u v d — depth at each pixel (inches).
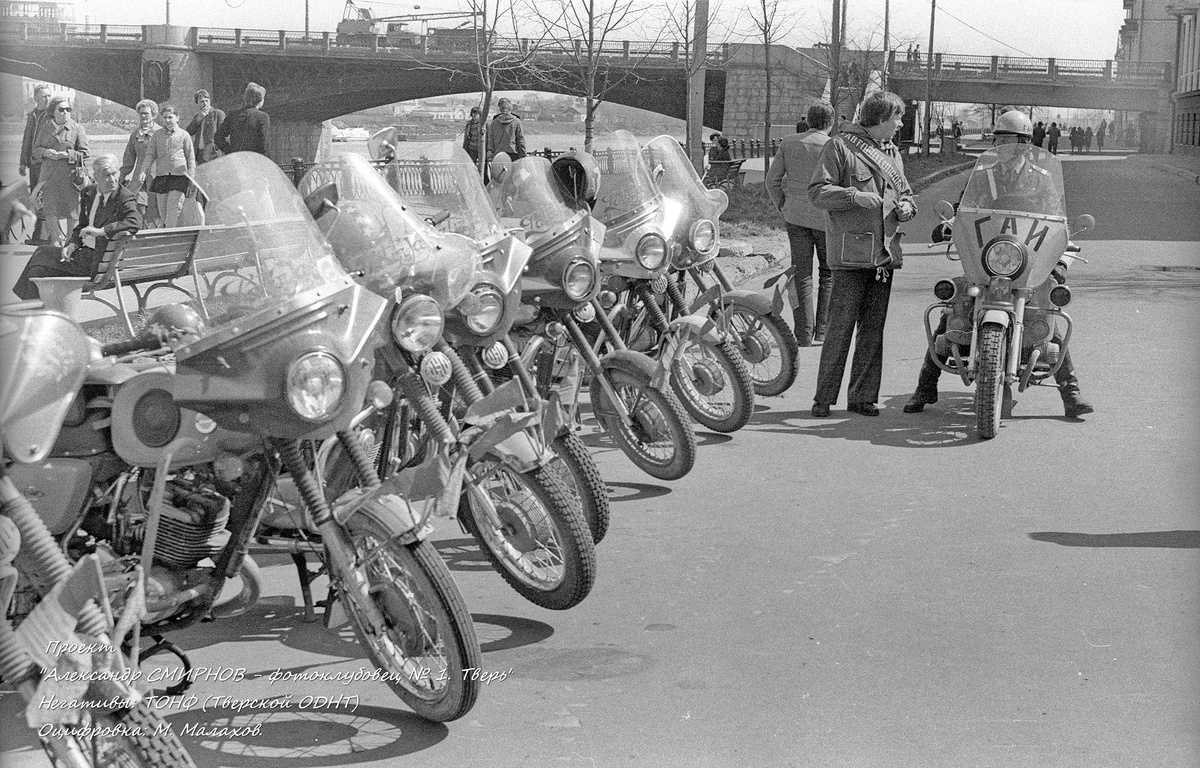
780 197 446.9
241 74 3024.1
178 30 2955.2
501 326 205.8
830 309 337.7
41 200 559.2
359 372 154.8
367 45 2920.8
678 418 263.7
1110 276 652.1
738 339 354.3
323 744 157.9
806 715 163.5
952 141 3002.0
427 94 3002.0
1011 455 297.0
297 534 177.8
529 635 192.2
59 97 560.4
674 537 238.1
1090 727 158.6
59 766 124.1
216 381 149.6
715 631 192.1
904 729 159.0
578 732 159.9
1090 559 222.1
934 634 189.3
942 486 270.7
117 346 151.3
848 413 344.8
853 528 241.9
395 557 156.9
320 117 3294.8
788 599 205.0
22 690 119.1
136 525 158.9
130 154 560.7
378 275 190.9
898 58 3056.1
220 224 155.7
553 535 195.5
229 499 161.0
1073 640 186.2
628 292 291.0
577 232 246.7
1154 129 3550.7
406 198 211.8
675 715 164.2
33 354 124.1
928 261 730.2
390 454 195.3
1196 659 178.9
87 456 151.6
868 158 329.1
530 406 217.2
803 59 2303.2
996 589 207.8
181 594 158.2
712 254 319.0
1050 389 373.7
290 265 154.8
